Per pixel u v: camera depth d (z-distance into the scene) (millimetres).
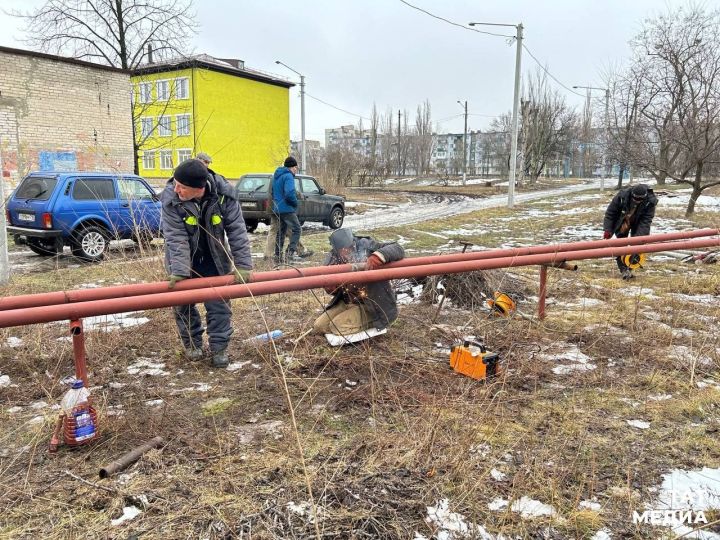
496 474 2684
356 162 40969
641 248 5461
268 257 9016
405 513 2377
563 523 2320
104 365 4074
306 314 5488
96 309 2969
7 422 3205
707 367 4102
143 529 2244
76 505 2404
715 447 2955
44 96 16672
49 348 4340
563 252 5027
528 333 4816
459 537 2229
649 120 17734
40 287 6781
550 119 46531
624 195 7371
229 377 3883
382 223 16703
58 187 9281
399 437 2990
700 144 16125
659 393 3664
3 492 2488
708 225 13906
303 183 14344
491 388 3645
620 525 2322
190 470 2684
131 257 7926
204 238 3832
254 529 2250
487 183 43812
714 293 6539
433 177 70312
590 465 2764
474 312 5523
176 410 3346
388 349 4430
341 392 3639
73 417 2857
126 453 2844
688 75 16125
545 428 3160
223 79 37812
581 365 4145
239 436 3027
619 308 5746
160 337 4723
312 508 2324
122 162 18844
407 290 6258
